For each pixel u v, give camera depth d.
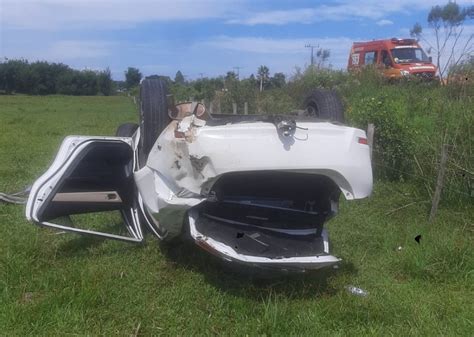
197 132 4.61
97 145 5.92
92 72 69.88
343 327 4.31
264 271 4.88
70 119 23.66
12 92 66.06
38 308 4.34
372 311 4.50
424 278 5.29
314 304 4.63
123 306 4.50
